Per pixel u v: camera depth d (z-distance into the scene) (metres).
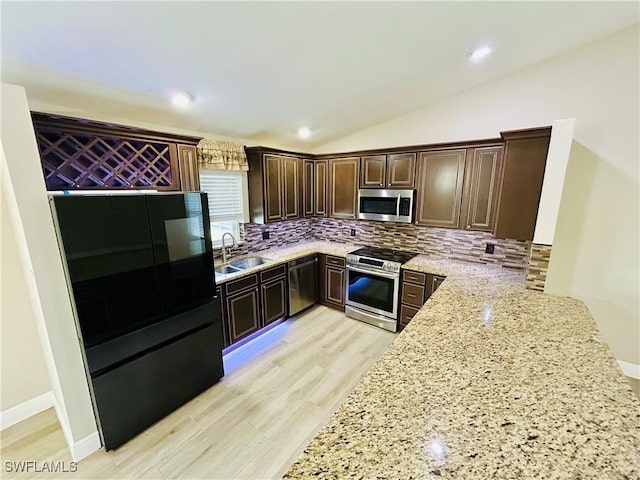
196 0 1.36
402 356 1.34
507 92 2.75
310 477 0.77
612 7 1.86
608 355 1.34
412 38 1.95
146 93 2.14
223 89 2.28
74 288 1.65
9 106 1.47
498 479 0.76
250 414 2.21
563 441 0.88
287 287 3.52
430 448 0.85
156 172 2.39
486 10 1.75
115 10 1.34
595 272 2.58
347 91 2.65
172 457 1.87
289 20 1.62
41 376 2.24
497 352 1.37
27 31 1.36
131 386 1.96
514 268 2.95
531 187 2.33
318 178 4.08
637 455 0.83
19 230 1.71
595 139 2.43
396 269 3.18
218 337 2.51
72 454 1.84
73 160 1.92
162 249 2.04
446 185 3.04
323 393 2.43
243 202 3.59
